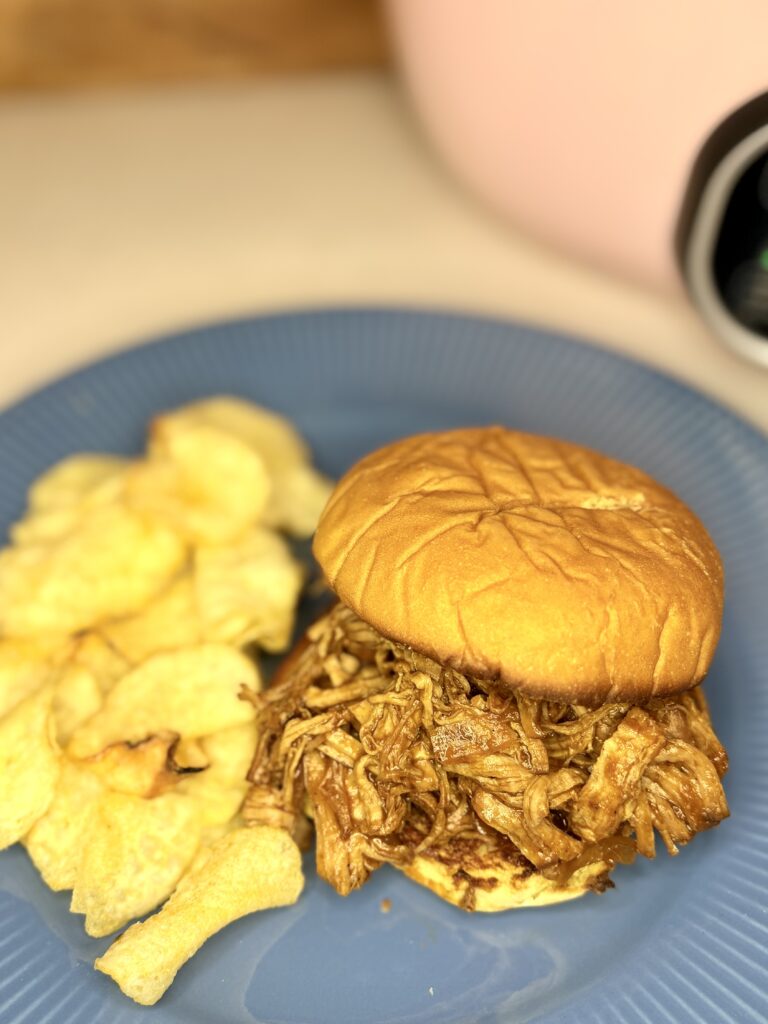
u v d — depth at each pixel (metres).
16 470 0.29
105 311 0.35
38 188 0.40
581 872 0.22
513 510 0.21
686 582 0.21
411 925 0.22
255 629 0.25
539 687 0.19
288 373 0.32
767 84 0.25
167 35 0.43
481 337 0.32
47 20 0.42
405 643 0.20
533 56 0.28
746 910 0.21
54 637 0.25
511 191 0.33
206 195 0.40
